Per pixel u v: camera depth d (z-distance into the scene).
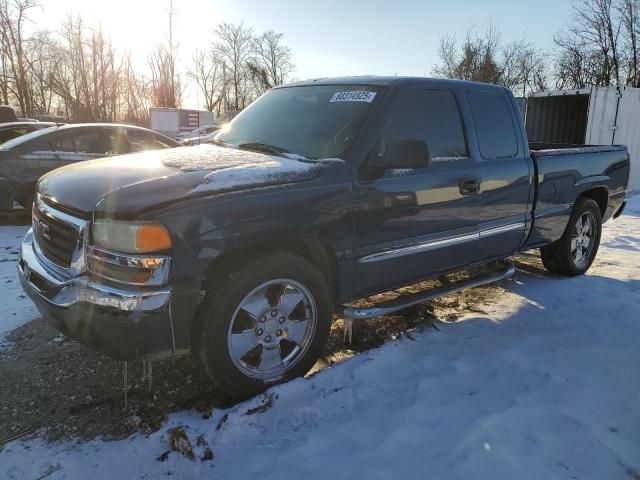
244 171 3.01
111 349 2.65
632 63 31.31
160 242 2.60
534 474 2.45
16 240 6.72
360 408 2.96
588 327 4.24
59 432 2.73
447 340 3.89
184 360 3.54
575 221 5.48
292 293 3.16
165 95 54.06
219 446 2.62
